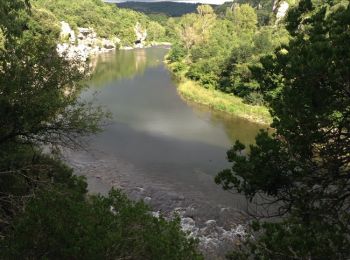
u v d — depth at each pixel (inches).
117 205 311.9
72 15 5994.1
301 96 291.6
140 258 271.1
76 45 5167.3
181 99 2378.2
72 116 617.9
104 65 3932.1
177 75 3238.2
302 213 306.2
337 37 291.1
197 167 1275.8
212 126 1802.4
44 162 673.6
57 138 641.0
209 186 1111.0
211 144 1531.7
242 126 1819.6
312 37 307.7
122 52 5654.5
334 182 305.3
